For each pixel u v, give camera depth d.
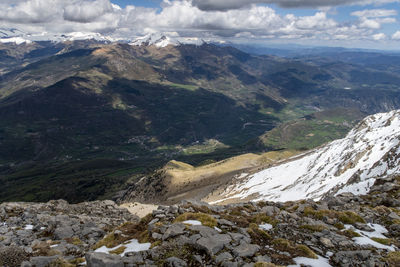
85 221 35.66
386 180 56.50
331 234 22.83
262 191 150.88
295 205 33.12
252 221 25.48
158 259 17.25
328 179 113.62
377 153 107.44
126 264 16.56
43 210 44.28
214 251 17.81
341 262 18.16
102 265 16.17
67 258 20.80
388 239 22.89
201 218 23.36
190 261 17.14
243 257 17.59
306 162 171.75
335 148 160.50
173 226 21.09
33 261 18.22
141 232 22.78
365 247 20.86
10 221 35.25
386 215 29.61
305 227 24.36
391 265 18.03
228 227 22.44
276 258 17.91
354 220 26.97
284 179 159.62
